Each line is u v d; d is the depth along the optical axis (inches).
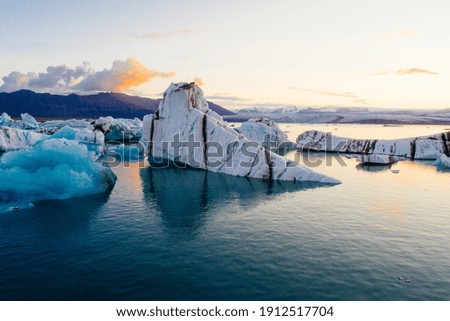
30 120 3031.5
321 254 474.3
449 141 1715.1
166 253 474.9
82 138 2048.5
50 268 427.5
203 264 438.9
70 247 496.4
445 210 712.4
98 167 933.8
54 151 875.4
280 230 575.8
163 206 732.7
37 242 516.1
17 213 670.5
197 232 563.8
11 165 852.0
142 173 1182.9
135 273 414.0
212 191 887.1
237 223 613.9
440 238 543.5
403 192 890.1
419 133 3661.4
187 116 1382.9
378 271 424.5
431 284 394.0
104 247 496.7
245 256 465.7
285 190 901.8
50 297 360.8
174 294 366.9
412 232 571.2
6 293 368.5
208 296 363.3
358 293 372.2
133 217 649.6
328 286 386.0
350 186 969.5
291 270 423.5
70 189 817.5
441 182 1046.4
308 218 647.8
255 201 781.3
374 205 751.1
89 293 368.5
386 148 1860.2
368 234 559.5
